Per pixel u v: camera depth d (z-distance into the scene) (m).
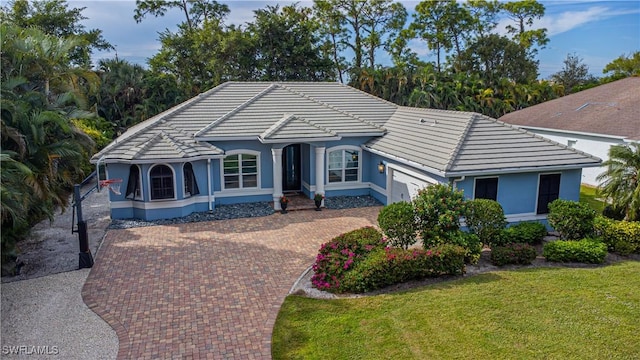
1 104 14.41
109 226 18.70
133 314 11.20
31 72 20.88
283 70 50.69
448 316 10.61
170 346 9.77
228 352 9.52
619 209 17.70
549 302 11.25
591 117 29.89
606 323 10.20
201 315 11.13
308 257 15.16
